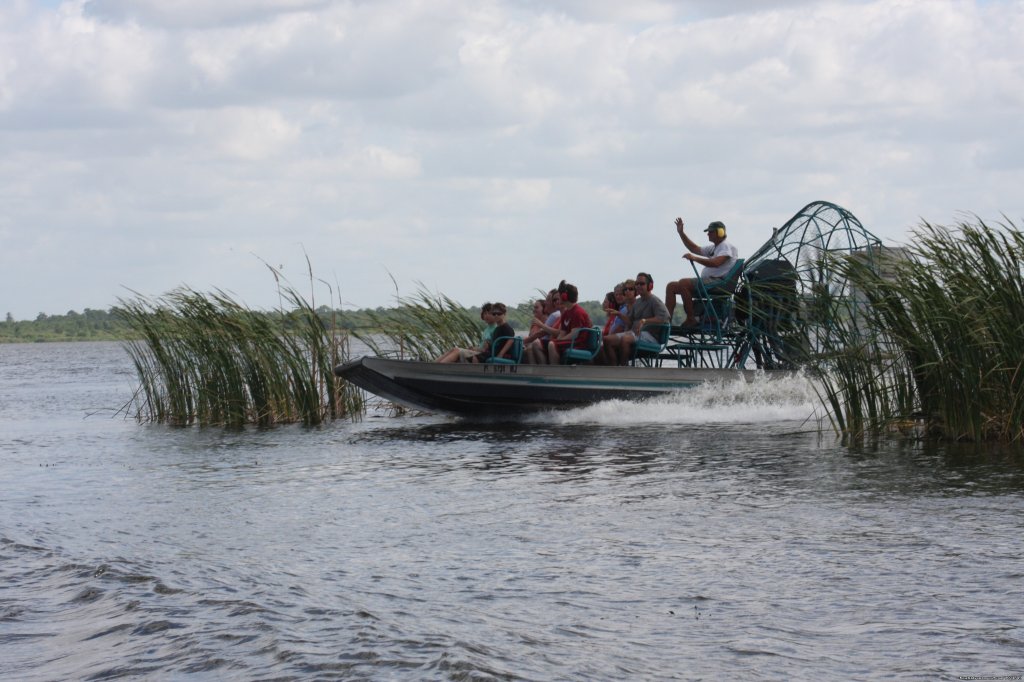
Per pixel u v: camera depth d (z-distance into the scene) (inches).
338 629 262.5
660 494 450.9
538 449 627.8
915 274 594.9
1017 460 511.2
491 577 313.7
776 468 513.7
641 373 787.4
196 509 452.4
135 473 579.2
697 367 788.0
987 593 278.4
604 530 377.7
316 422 883.4
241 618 276.4
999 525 362.0
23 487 534.3
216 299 903.1
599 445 634.2
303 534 388.8
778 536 357.1
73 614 291.4
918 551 327.3
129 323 924.0
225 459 634.2
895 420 621.9
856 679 220.8
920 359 605.9
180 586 313.1
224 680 231.8
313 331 897.5
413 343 931.3
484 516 413.4
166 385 923.4
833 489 447.5
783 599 280.5
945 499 414.9
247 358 894.4
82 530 410.0
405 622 267.9
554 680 221.9
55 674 243.3
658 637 251.6
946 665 227.0
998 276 581.3
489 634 255.8
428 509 433.4
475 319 946.7
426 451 642.2
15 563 353.7
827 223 730.8
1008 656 231.3
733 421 746.2
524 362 826.8
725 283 784.3
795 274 672.4
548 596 290.4
